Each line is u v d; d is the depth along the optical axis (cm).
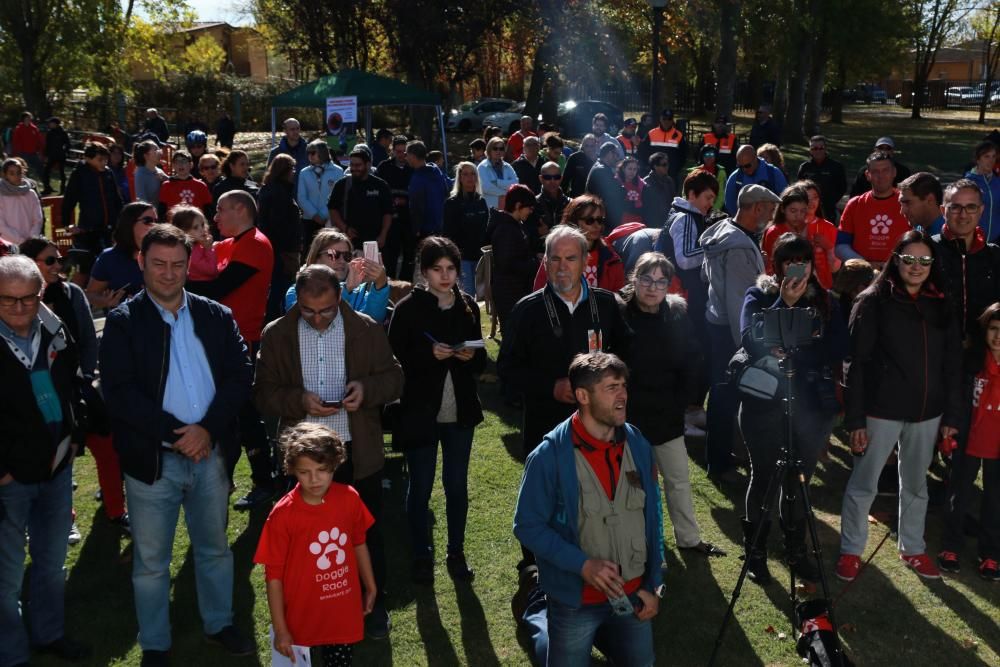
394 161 1141
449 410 460
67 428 397
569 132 3173
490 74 4478
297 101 1700
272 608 360
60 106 3441
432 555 486
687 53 3906
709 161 1043
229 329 408
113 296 544
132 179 1158
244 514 555
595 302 439
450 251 446
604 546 320
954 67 7669
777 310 414
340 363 418
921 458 480
